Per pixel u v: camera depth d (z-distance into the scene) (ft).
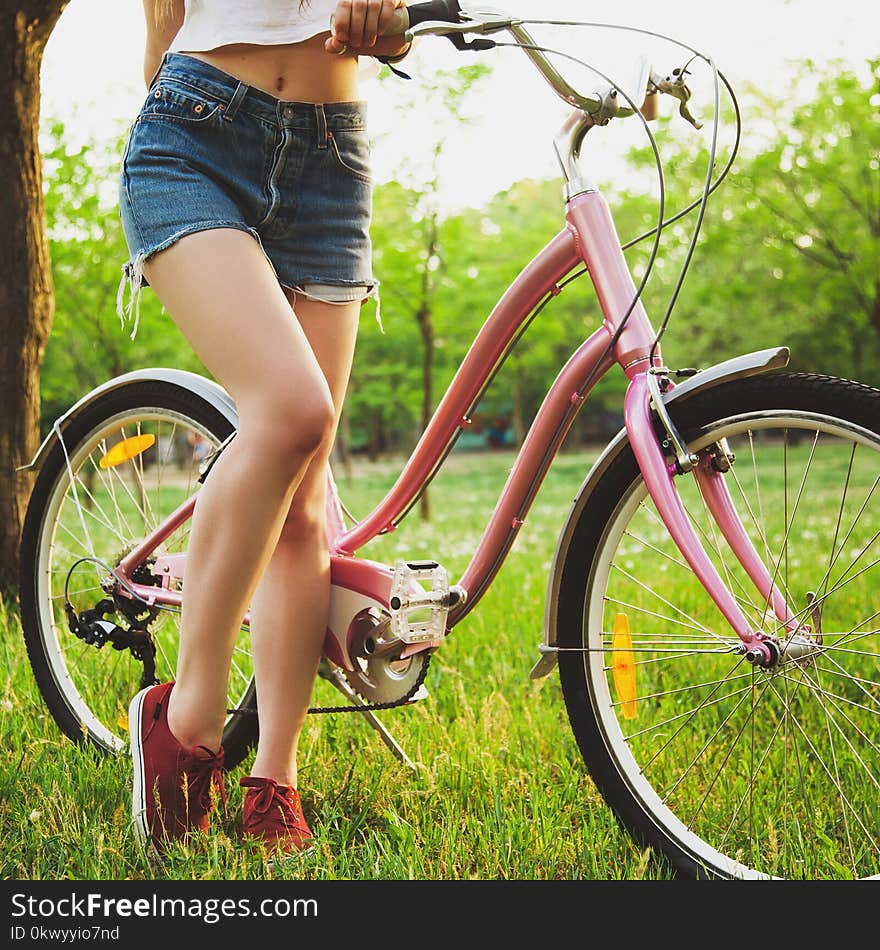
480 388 6.20
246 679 7.75
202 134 5.57
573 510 5.85
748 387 5.25
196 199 5.48
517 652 10.10
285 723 6.13
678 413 5.44
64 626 9.05
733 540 5.39
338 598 6.25
